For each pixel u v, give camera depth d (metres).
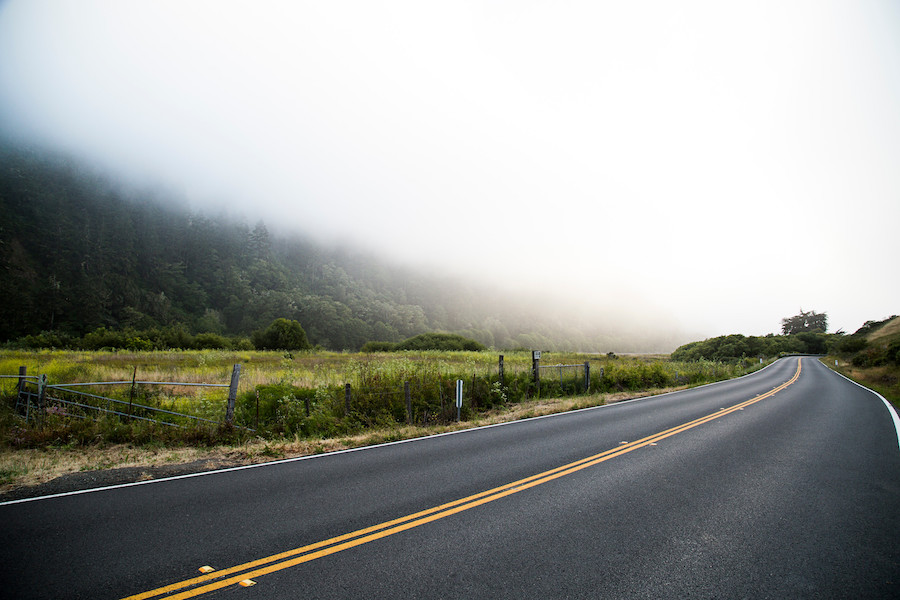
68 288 101.88
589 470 7.19
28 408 10.02
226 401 11.15
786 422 12.18
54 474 6.70
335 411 11.60
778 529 4.92
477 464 7.55
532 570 3.91
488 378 15.95
